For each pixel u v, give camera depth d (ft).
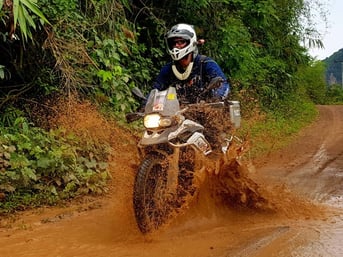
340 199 20.18
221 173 17.01
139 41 37.09
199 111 15.99
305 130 59.00
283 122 59.62
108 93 29.09
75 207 19.65
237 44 41.63
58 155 22.16
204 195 16.56
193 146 15.33
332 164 30.76
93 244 14.57
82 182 21.95
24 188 20.56
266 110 58.70
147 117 14.92
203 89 16.66
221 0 38.70
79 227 16.66
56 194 20.62
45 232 16.12
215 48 40.32
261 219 16.99
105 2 29.09
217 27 40.06
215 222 16.44
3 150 21.35
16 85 26.78
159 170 15.03
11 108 25.82
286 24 63.62
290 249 13.48
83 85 27.27
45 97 27.25
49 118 26.76
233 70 42.34
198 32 39.50
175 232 15.48
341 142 44.86
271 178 24.82
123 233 15.57
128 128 26.96
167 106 14.92
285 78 66.69
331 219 16.84
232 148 17.24
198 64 16.74
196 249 13.73
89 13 29.14
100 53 27.73
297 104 78.13
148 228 14.65
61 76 27.02
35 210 19.16
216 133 16.58
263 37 56.90
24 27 17.35
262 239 14.44
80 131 25.89
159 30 36.58
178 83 16.99
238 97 45.52
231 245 14.01
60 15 25.22
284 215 17.40
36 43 25.48
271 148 36.32
